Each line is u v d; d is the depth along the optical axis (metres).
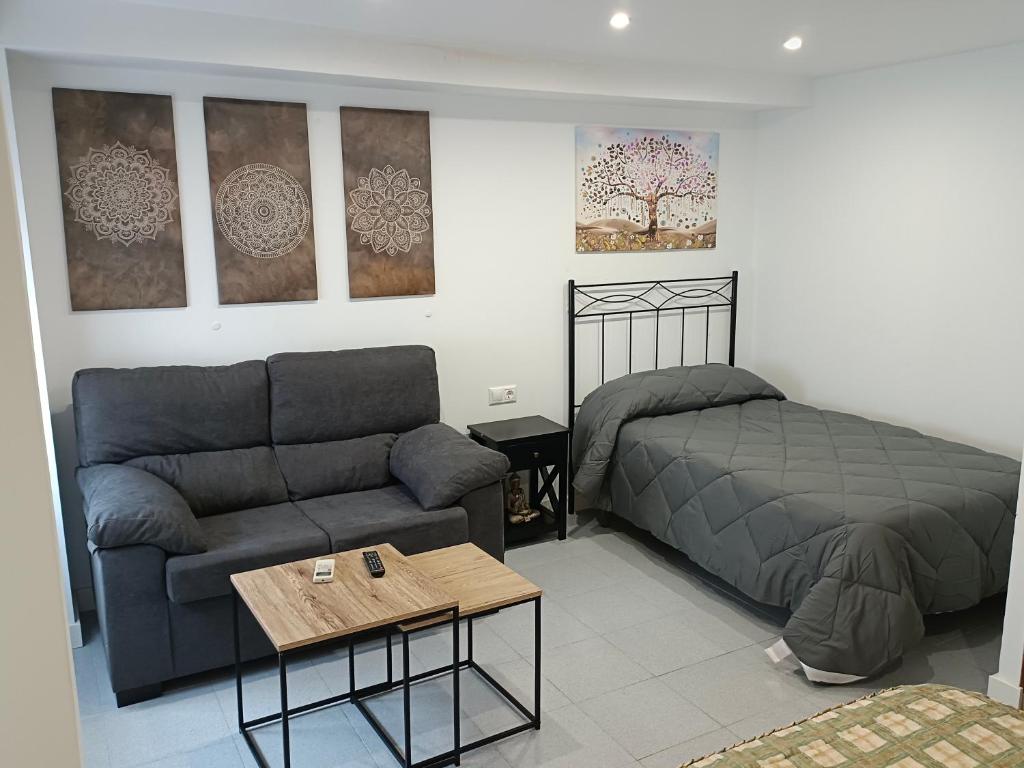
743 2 3.07
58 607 0.61
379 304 4.11
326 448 3.67
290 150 3.76
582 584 3.73
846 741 1.59
